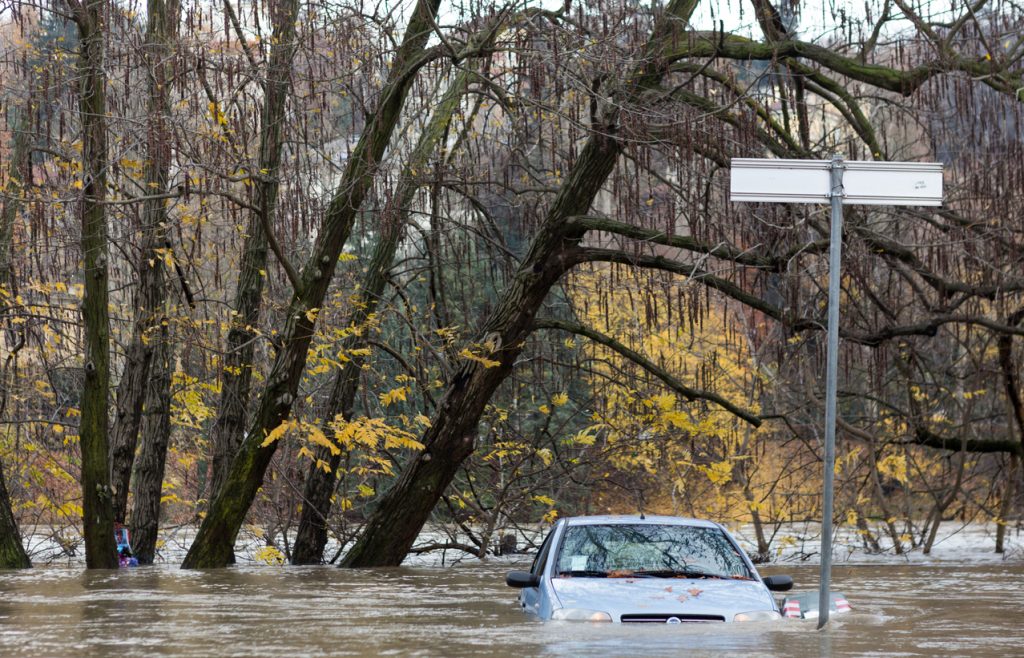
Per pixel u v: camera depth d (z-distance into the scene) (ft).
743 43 124.36
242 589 101.96
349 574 124.98
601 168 133.49
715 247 122.01
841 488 190.39
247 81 121.80
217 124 120.16
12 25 134.72
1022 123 127.13
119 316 171.94
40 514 165.58
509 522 177.06
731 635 59.67
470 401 140.77
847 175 60.54
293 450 171.94
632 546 72.18
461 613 77.51
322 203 136.46
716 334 187.11
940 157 142.00
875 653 54.03
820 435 174.70
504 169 146.72
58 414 165.48
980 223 130.11
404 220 151.94
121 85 130.82
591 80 121.29
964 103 117.60
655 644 56.08
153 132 113.19
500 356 139.23
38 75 126.82
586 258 134.00
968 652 55.83
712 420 164.76
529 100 118.32
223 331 154.92
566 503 200.13
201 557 135.33
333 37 122.42
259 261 152.25
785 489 192.85
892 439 168.14
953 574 126.82
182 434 192.24
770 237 124.67
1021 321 155.84
